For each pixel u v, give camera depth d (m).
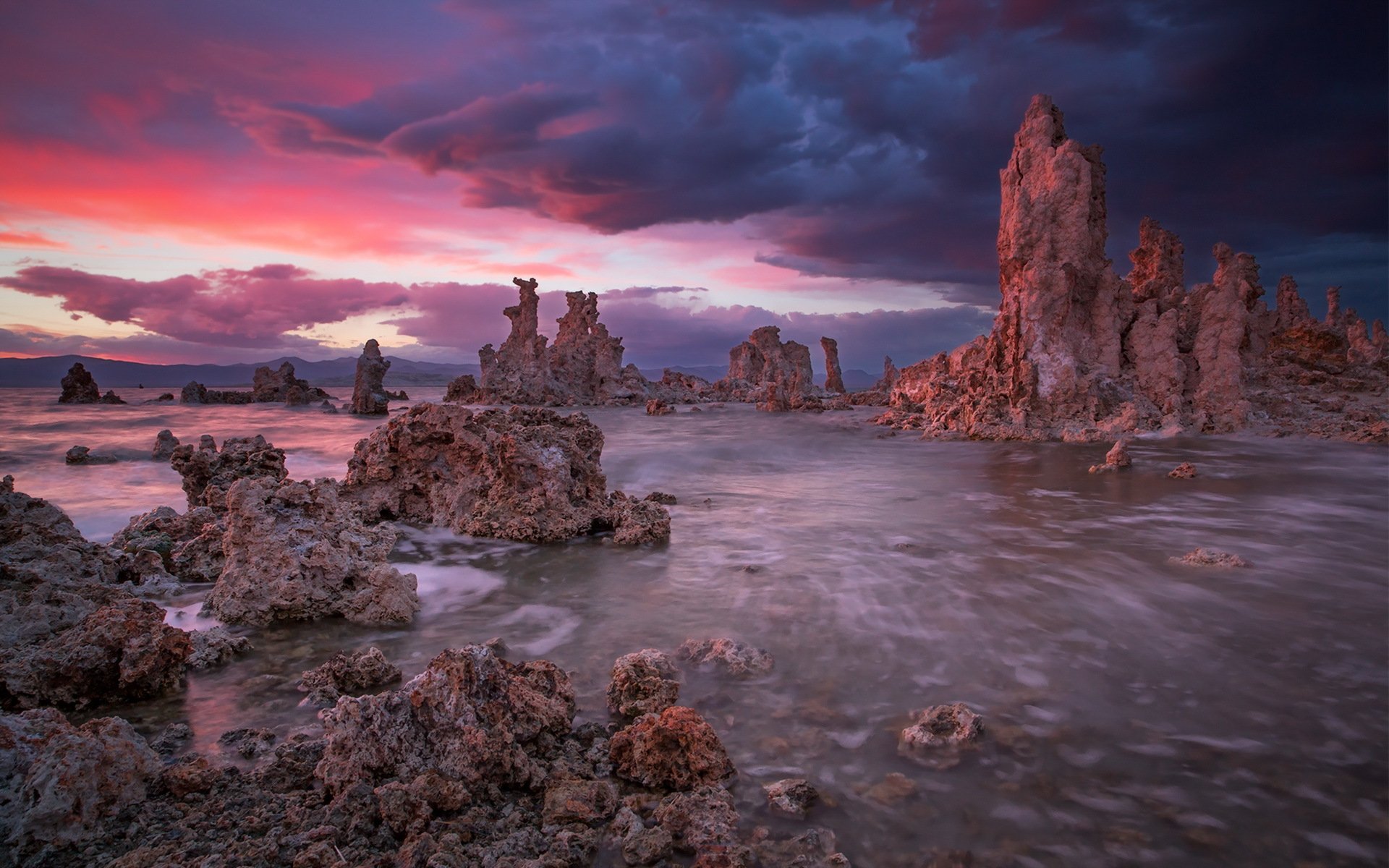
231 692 6.85
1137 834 4.74
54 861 4.34
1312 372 37.97
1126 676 7.09
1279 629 8.42
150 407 56.16
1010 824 4.83
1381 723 6.22
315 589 9.04
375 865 4.22
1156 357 32.31
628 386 64.62
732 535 13.20
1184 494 17.67
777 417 49.81
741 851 4.43
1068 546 12.31
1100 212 33.09
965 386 34.72
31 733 5.21
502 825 4.77
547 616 8.88
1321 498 16.92
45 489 19.72
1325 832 4.77
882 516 15.06
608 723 6.22
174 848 4.39
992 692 6.73
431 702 5.46
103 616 7.03
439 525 13.66
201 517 12.16
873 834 4.71
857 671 7.19
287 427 39.78
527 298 61.44
